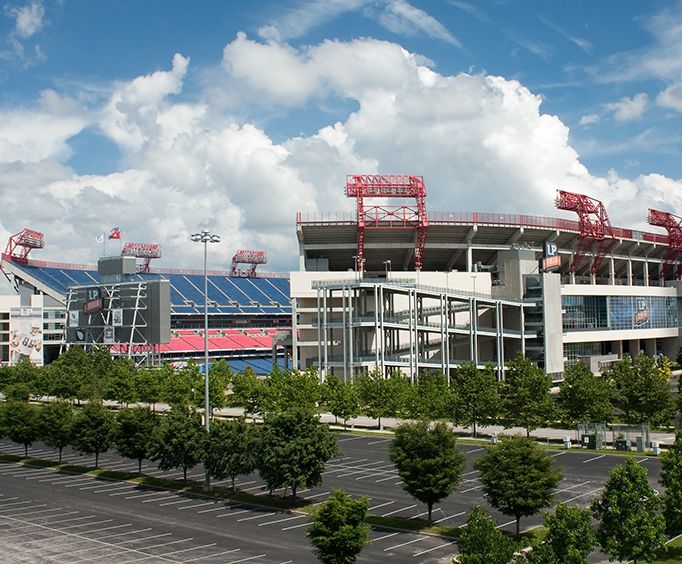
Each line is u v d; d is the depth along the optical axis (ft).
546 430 306.76
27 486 218.18
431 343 468.75
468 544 105.40
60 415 255.09
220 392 361.30
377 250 524.52
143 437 221.46
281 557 142.20
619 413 340.80
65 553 148.05
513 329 474.08
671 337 613.11
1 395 465.88
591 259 611.06
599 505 120.67
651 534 115.44
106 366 450.30
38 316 608.60
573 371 303.68
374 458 249.96
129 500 196.03
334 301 470.39
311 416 187.83
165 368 410.31
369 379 342.64
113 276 526.16
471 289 485.97
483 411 283.59
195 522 170.91
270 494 193.67
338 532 122.21
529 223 530.27
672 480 133.08
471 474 216.95
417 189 496.64
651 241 649.20
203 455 199.00
